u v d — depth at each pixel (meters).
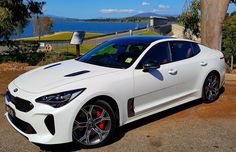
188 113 6.27
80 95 4.47
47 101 4.36
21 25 16.03
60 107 4.34
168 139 5.05
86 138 4.63
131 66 5.24
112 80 4.87
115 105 4.95
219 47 10.45
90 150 4.66
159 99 5.63
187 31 19.03
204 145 4.84
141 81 5.23
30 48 17.62
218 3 10.14
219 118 6.02
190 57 6.31
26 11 15.88
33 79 5.02
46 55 15.02
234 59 21.73
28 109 4.43
